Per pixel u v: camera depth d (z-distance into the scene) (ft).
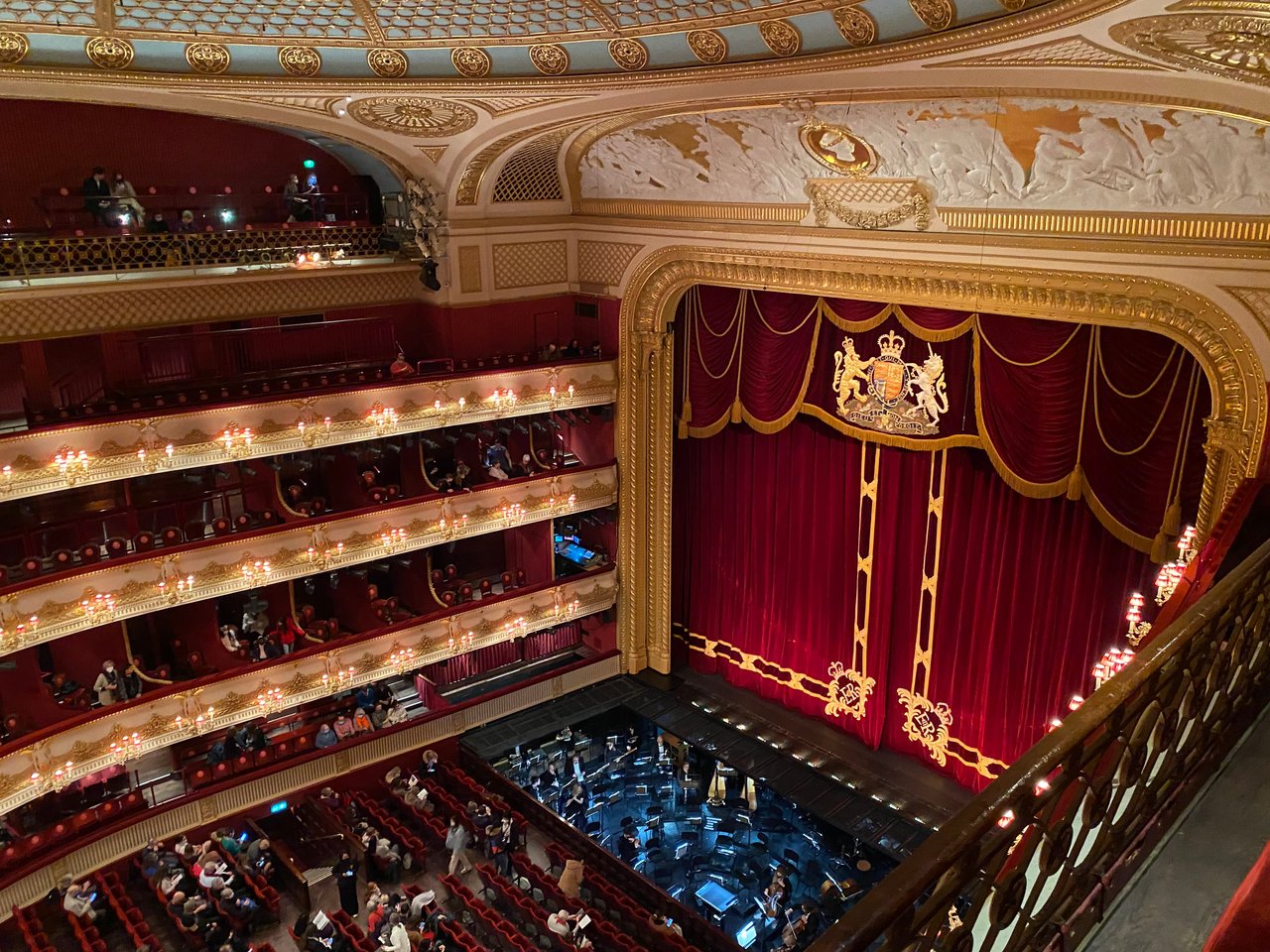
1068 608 50.60
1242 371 38.19
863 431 56.75
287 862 52.19
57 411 51.62
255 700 57.11
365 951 47.01
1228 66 25.35
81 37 37.17
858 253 50.96
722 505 67.31
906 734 60.80
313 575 66.49
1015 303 45.75
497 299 65.21
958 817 8.12
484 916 49.47
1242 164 35.40
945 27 29.99
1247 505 33.45
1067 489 48.16
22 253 49.42
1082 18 25.35
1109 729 9.91
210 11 37.04
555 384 64.39
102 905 50.44
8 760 48.21
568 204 66.13
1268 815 11.90
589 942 47.55
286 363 62.18
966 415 51.98
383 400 58.54
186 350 58.95
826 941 6.79
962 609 55.52
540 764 63.62
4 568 49.32
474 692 68.54
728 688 70.13
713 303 62.54
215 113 46.85
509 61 41.91
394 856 53.26
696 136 52.95
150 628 59.88
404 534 60.95
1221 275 38.22
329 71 42.09
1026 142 40.78
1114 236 41.16
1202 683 11.95
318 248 59.93
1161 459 44.42
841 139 46.57
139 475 51.75
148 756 60.59
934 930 8.04
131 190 54.03
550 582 67.82
